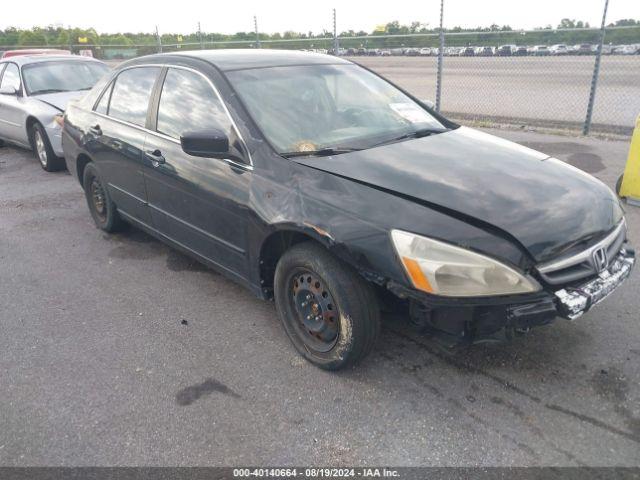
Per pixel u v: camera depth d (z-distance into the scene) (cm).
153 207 423
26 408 285
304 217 285
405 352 320
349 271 277
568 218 270
